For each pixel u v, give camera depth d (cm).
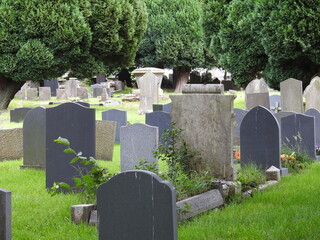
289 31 2531
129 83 5478
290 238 629
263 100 2038
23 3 2741
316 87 2009
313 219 705
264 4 2630
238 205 803
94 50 3092
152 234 482
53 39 2797
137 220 487
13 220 733
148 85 2852
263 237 633
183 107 920
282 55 2642
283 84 2052
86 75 3088
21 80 2914
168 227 473
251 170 1002
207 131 902
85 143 909
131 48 3381
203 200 763
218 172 894
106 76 5356
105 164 1281
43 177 1080
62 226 703
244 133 1097
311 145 1252
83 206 717
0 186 988
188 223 698
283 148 1279
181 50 4794
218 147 895
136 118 2522
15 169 1198
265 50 2673
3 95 3044
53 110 917
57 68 2916
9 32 2772
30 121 1198
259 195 870
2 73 2867
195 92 912
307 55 2638
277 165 1073
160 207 476
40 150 1191
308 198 842
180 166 888
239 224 692
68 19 2802
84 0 2894
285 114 1476
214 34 2969
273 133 1072
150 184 479
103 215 500
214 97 895
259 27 2677
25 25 2752
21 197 879
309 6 2517
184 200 735
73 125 909
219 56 3066
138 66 5322
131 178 486
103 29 3011
